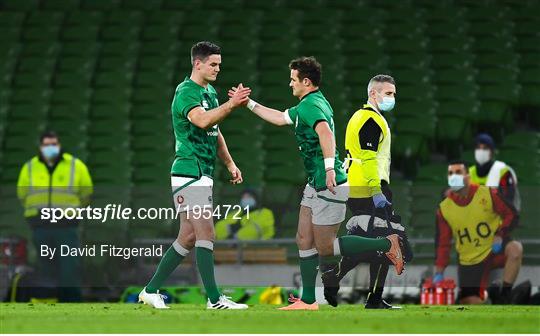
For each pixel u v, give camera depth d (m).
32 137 59.66
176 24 66.94
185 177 26.80
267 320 20.86
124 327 18.88
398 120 56.97
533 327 19.38
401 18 65.50
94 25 67.25
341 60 62.44
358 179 27.95
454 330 18.50
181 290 37.34
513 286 36.44
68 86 63.00
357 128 27.80
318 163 26.66
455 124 57.09
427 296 36.22
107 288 39.81
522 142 55.09
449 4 66.62
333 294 29.12
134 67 63.94
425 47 62.72
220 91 61.09
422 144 55.84
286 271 39.19
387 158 28.27
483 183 41.91
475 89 58.97
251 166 55.31
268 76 61.88
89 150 58.22
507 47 62.44
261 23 66.50
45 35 66.56
